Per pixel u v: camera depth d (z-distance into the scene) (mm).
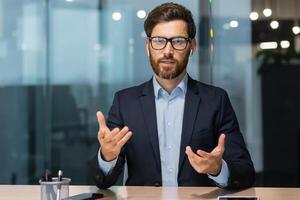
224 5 3887
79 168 4055
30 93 4016
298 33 3881
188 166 1681
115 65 3953
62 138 4059
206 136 1699
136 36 3912
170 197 1473
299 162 3936
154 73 1720
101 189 1622
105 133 1461
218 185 1565
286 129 3932
